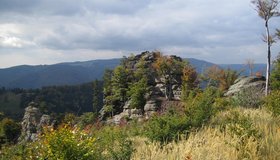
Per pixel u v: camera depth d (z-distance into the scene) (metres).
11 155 10.12
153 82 75.44
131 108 69.62
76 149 7.47
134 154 8.93
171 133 10.53
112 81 80.00
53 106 182.50
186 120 11.02
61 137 7.50
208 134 9.57
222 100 16.88
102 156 8.62
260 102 18.47
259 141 8.26
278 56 38.03
